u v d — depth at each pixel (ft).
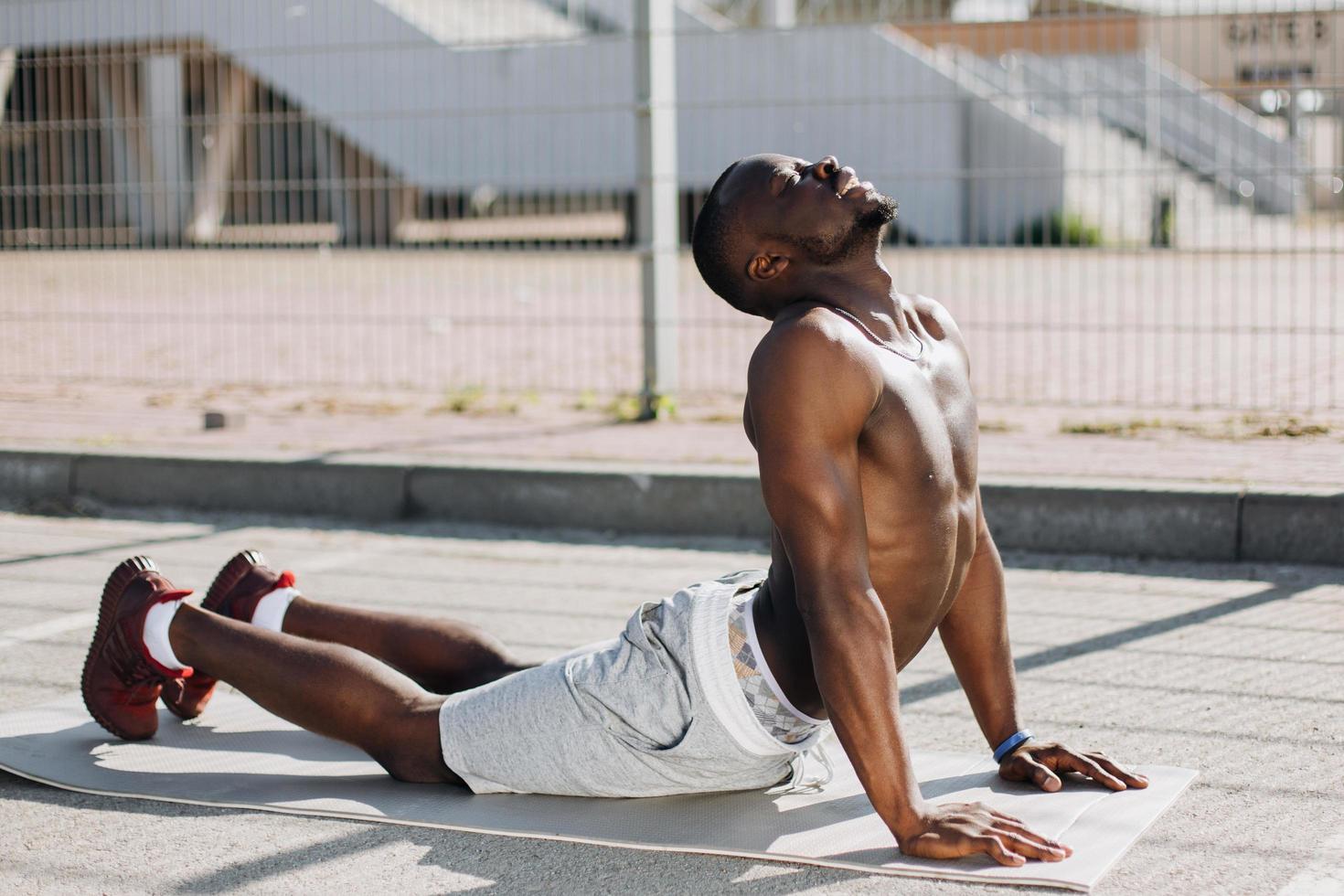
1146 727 11.84
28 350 35.55
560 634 14.98
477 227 62.80
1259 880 8.89
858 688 8.71
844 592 8.67
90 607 16.10
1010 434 22.47
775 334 8.80
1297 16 20.66
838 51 62.08
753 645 9.24
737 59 61.87
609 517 20.06
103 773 11.03
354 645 11.53
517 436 23.44
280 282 51.39
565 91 61.72
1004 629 10.53
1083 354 30.94
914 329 9.55
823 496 8.61
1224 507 17.71
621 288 49.93
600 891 8.91
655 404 24.88
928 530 9.05
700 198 62.13
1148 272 51.06
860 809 10.06
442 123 61.31
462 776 10.37
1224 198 61.72
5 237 29.89
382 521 20.92
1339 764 10.88
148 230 54.85
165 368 32.58
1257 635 14.44
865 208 9.11
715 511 19.65
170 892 9.07
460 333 39.78
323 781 10.85
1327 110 29.09
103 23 30.60
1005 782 10.47
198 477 21.67
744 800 10.28
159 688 11.81
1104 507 18.11
